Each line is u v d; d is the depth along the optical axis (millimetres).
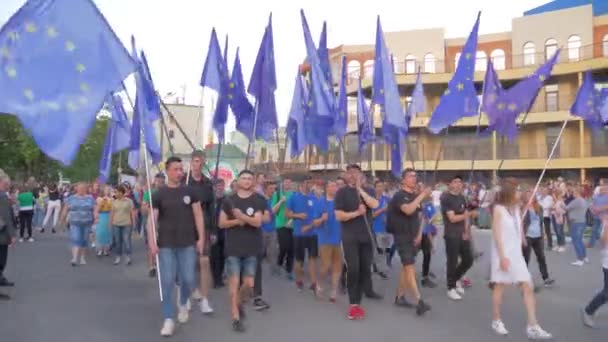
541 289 9969
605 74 35938
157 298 9086
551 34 39281
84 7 6848
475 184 20281
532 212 10031
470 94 11875
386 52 10914
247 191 7207
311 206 9758
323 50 13422
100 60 6828
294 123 13664
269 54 11383
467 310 8273
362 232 7938
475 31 11836
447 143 38938
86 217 12914
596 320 7668
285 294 9562
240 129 12617
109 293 9508
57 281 10680
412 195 8141
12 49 6559
